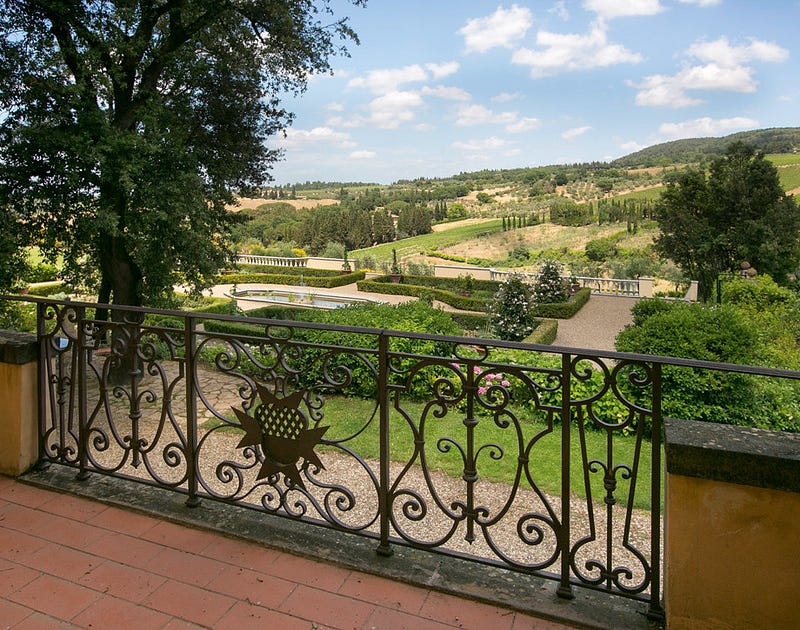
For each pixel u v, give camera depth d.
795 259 23.92
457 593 1.98
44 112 6.56
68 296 11.77
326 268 27.83
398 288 22.11
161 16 8.42
